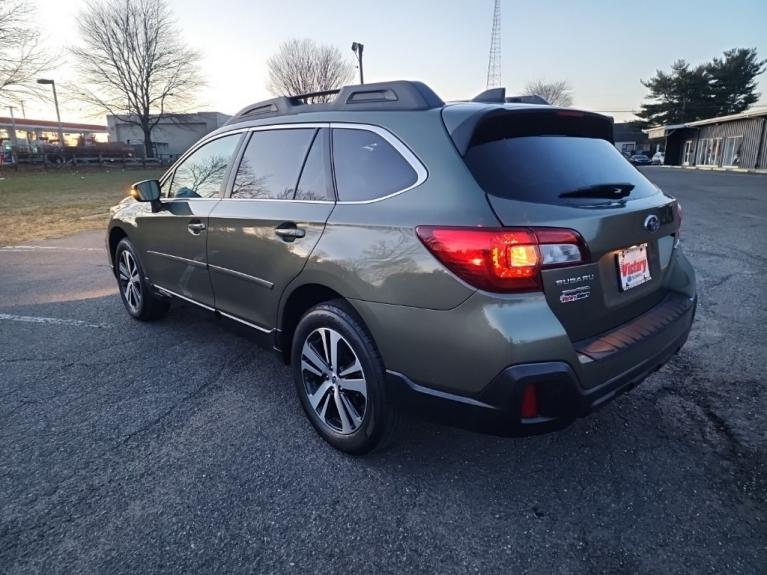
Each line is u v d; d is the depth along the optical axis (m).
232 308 3.27
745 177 24.67
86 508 2.22
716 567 1.88
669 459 2.52
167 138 63.06
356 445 2.50
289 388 3.36
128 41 48.44
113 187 22.73
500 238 1.90
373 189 2.38
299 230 2.62
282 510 2.21
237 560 1.95
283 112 3.08
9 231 10.41
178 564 1.92
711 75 58.38
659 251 2.58
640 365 2.25
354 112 2.59
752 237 8.20
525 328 1.89
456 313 1.98
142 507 2.23
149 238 4.05
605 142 2.78
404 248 2.13
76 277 6.43
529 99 2.98
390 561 1.94
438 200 2.09
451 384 2.05
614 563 1.92
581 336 2.11
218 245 3.24
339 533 2.08
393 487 2.36
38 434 2.80
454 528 2.10
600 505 2.22
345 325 2.39
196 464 2.54
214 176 3.48
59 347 4.06
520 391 1.89
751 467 2.45
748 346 3.80
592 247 2.05
